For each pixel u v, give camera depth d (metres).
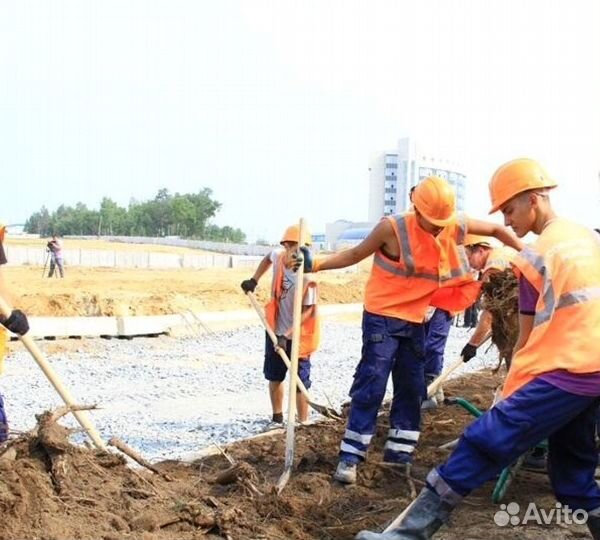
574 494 4.25
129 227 116.25
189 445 7.79
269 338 8.52
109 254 49.59
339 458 6.02
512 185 4.32
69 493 4.55
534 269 4.08
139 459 5.43
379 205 86.81
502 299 5.89
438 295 6.23
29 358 13.68
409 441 6.08
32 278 31.92
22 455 4.70
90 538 4.16
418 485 5.87
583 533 4.91
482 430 3.97
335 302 29.31
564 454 4.27
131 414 9.45
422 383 6.09
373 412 5.83
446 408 8.86
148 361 14.09
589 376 3.90
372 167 86.88
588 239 4.16
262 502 5.10
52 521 4.20
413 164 84.94
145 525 4.49
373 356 5.84
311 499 5.42
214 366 13.76
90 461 4.98
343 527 4.96
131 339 16.78
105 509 4.57
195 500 5.04
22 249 45.59
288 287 8.27
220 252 74.56
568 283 4.01
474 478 3.98
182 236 113.69
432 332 8.54
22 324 5.12
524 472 6.26
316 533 4.88
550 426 3.95
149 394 10.90
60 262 34.00
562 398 3.91
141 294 22.95
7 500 4.10
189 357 14.76
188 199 117.31
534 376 4.01
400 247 5.80
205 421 9.05
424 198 5.72
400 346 6.02
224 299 24.77
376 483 5.92
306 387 8.48
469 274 6.02
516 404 3.95
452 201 5.71
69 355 14.34
